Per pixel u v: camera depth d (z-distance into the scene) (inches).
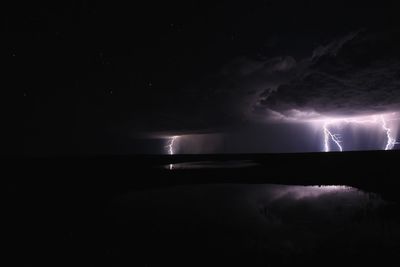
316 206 359.9
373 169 686.5
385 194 412.2
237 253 206.1
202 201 413.7
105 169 945.5
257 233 254.5
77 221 313.6
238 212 341.7
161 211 356.2
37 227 291.4
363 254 195.6
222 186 550.0
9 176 743.7
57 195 474.6
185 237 248.5
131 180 657.0
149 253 212.2
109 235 260.5
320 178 606.9
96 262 198.8
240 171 806.5
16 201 427.8
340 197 410.0
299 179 607.5
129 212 353.7
